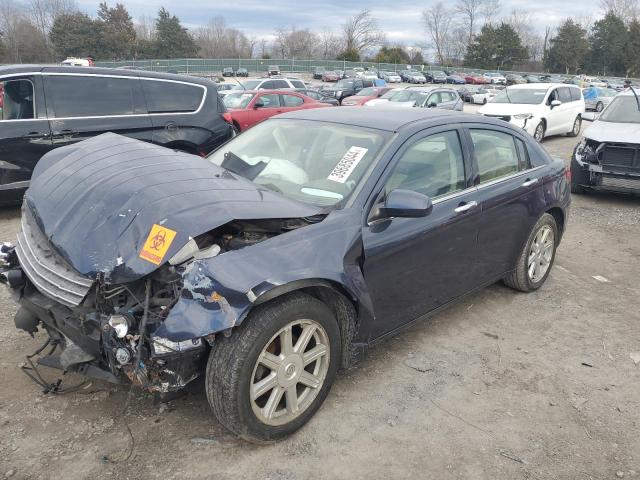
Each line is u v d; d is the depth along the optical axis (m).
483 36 90.62
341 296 3.01
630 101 9.59
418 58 95.31
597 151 8.62
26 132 6.66
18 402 3.10
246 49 100.56
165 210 2.69
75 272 2.72
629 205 8.88
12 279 3.05
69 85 7.00
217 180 3.07
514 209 4.41
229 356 2.58
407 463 2.82
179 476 2.64
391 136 3.55
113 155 3.42
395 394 3.39
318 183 3.40
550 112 16.31
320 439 2.95
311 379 2.98
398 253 3.36
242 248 2.69
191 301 2.46
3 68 6.67
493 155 4.33
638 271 5.84
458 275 4.00
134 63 60.56
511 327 4.38
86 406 3.10
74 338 2.74
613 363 3.91
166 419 3.02
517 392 3.49
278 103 15.23
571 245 6.71
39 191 3.30
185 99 7.89
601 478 2.78
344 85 29.84
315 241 2.88
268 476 2.67
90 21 73.56
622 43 86.19
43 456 2.72
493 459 2.88
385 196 3.30
